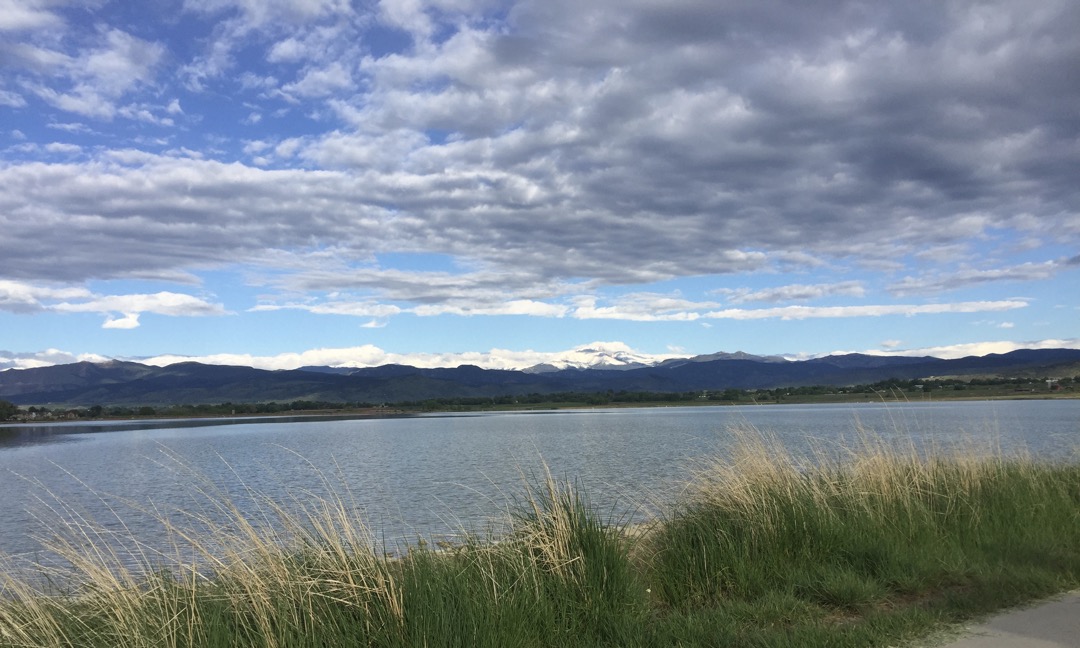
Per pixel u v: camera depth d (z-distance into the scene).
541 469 26.25
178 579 6.23
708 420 85.69
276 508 6.95
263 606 5.45
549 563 6.35
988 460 11.45
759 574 7.10
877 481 9.84
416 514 15.24
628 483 17.42
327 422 151.75
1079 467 12.23
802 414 93.81
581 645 5.55
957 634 5.43
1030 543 8.08
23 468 39.56
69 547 6.41
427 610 5.34
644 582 7.15
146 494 22.97
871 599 6.49
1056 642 5.17
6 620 5.64
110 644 5.33
